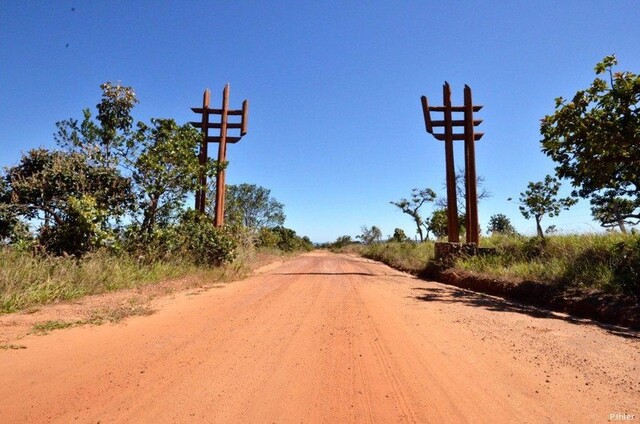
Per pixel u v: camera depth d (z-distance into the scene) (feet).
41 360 13.28
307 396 10.62
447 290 33.53
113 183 39.68
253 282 37.52
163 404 10.03
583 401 10.41
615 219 45.47
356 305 24.68
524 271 32.71
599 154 28.86
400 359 13.82
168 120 44.65
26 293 21.71
